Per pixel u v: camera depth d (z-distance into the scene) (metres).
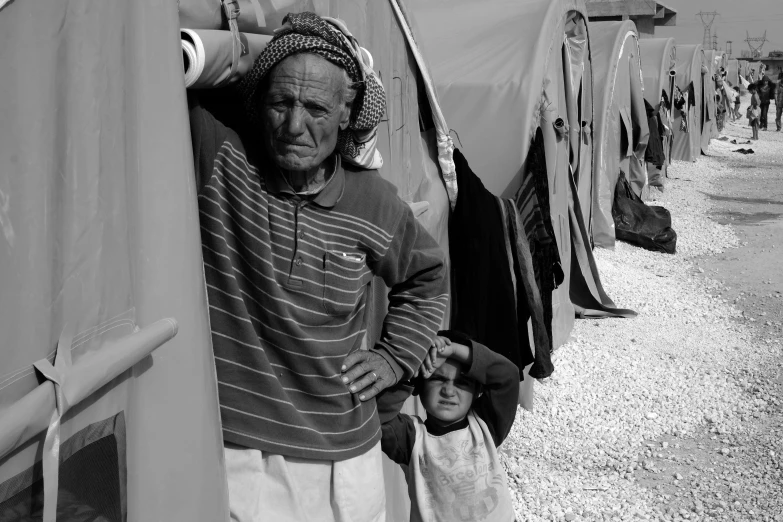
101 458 1.50
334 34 2.01
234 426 2.06
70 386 1.31
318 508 2.19
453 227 4.18
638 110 10.71
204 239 2.02
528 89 5.27
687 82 17.41
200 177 2.00
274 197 2.06
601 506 4.01
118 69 1.51
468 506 2.73
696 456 4.59
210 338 1.81
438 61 5.75
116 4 1.50
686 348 6.32
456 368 2.70
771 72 56.12
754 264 8.96
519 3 6.19
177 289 1.69
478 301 4.12
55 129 1.35
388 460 3.08
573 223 6.84
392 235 2.22
